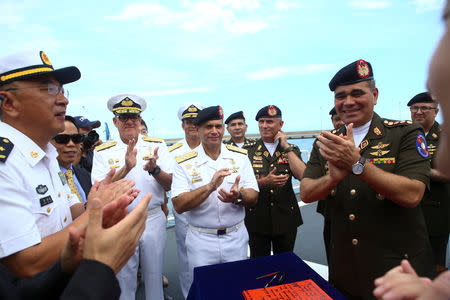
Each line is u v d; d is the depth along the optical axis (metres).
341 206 1.77
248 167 2.75
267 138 3.60
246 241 2.61
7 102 1.17
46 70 1.20
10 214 1.00
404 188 1.45
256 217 3.25
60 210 1.33
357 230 1.67
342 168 1.55
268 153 3.56
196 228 2.51
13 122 1.20
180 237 3.49
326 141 1.53
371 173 1.47
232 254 2.46
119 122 3.16
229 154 2.76
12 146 1.13
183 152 3.85
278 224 3.16
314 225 5.23
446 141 0.37
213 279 1.52
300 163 2.97
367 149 1.78
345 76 1.76
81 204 1.79
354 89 1.74
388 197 1.49
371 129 1.80
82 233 0.92
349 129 1.53
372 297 1.61
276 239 3.31
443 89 0.33
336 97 1.87
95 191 1.28
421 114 3.20
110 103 3.19
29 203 1.10
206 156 2.70
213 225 2.46
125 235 0.81
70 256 0.88
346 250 1.74
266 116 3.52
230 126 4.63
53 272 0.89
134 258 2.75
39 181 1.21
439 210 2.95
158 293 2.85
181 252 3.47
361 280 1.65
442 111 0.34
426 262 1.59
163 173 2.93
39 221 1.19
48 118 1.23
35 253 1.02
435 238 3.04
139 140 3.29
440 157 0.38
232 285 1.47
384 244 1.59
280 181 3.01
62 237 1.06
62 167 2.69
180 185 2.56
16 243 0.99
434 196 2.96
